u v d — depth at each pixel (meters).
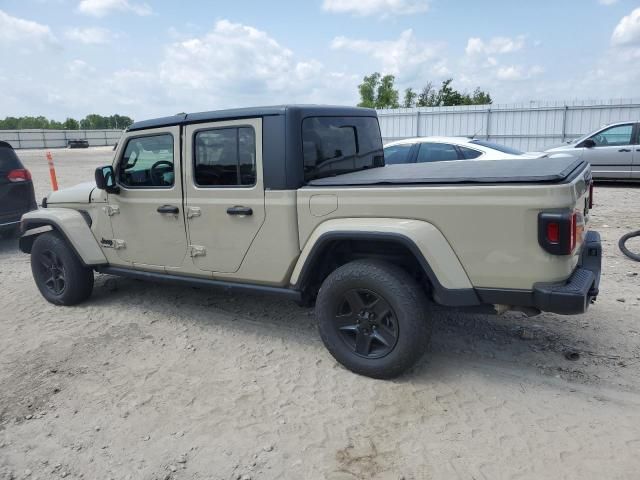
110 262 5.05
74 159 34.53
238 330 4.65
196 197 4.19
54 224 5.14
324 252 3.72
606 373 3.62
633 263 6.20
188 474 2.79
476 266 3.17
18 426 3.29
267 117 3.75
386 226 3.33
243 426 3.19
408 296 3.36
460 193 3.14
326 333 3.74
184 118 4.17
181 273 4.50
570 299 2.96
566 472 2.68
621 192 12.02
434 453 2.87
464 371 3.73
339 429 3.12
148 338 4.54
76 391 3.68
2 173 7.92
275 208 3.78
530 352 3.98
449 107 22.83
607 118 19.78
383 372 3.54
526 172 3.37
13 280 6.55
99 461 2.93
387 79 38.25
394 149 8.96
